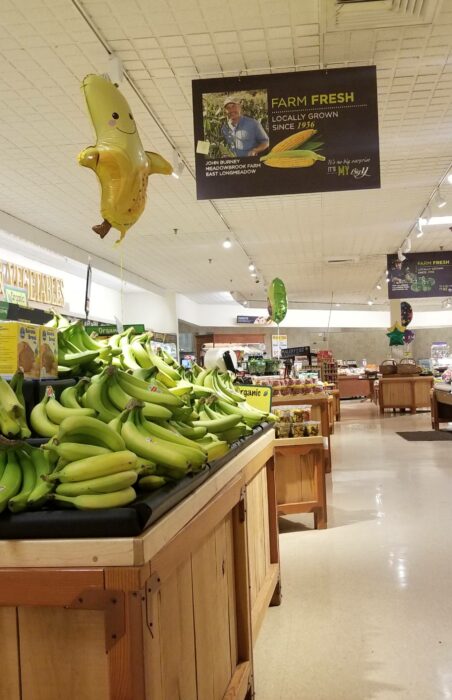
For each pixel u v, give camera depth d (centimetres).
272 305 1045
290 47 470
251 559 290
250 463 278
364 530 484
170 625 151
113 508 133
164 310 1675
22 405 177
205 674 182
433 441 1004
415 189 838
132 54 471
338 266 1456
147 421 184
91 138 627
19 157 675
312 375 849
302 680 258
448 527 481
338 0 401
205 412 273
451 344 2675
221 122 473
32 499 137
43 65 482
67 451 148
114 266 1286
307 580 378
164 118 589
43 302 766
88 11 416
